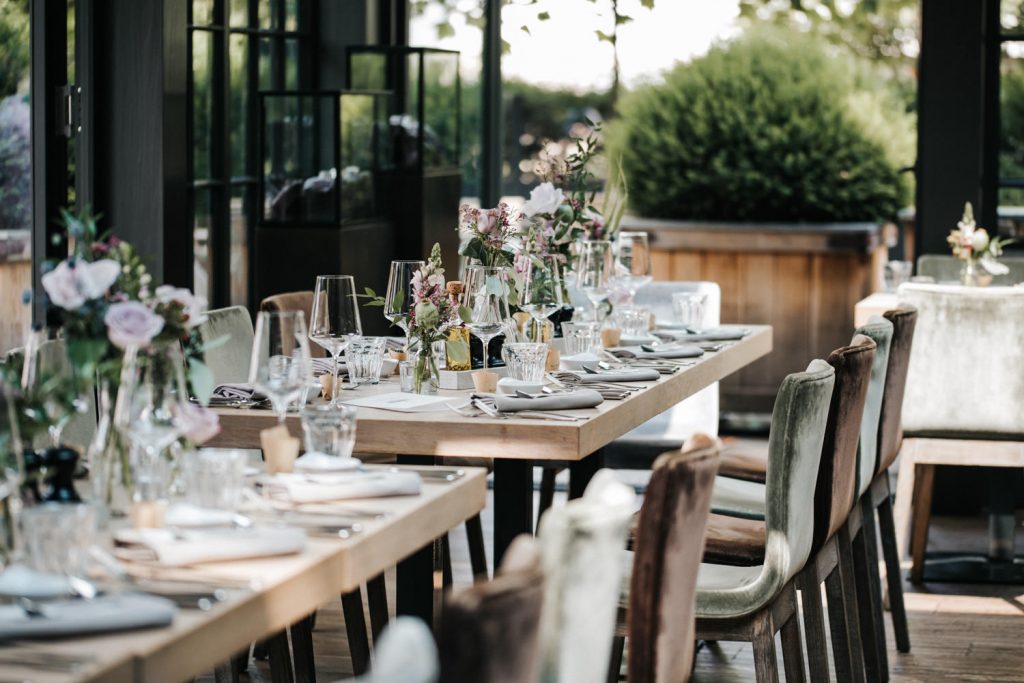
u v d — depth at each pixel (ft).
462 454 12.72
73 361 8.76
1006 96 24.09
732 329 19.71
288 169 23.24
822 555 13.91
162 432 9.00
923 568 21.06
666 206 33.45
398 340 17.30
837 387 13.25
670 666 9.31
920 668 17.17
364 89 25.41
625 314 18.74
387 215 25.21
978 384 19.47
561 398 13.29
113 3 19.79
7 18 18.48
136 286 9.30
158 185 19.93
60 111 19.44
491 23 28.19
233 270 23.41
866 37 44.14
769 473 11.93
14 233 18.78
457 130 26.63
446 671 6.11
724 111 32.96
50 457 9.25
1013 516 21.40
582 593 7.35
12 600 7.25
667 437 21.86
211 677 15.93
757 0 43.96
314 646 17.37
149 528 8.70
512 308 16.31
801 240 30.73
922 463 20.27
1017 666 17.25
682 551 9.21
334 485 9.59
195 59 21.91
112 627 6.87
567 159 18.16
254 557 8.20
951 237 22.61
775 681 12.03
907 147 33.22
